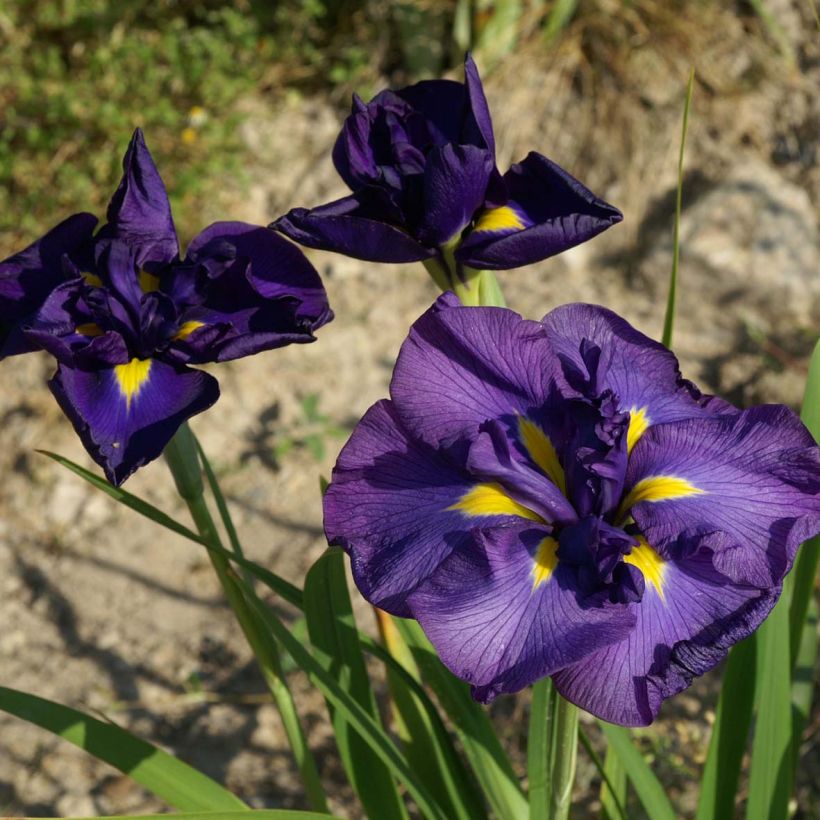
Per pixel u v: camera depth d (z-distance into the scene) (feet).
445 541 1.72
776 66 4.55
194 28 4.93
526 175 2.03
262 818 1.90
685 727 2.94
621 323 1.90
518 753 3.00
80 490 3.70
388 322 4.17
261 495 3.69
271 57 4.81
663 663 1.66
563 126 4.54
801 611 2.25
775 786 2.17
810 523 1.71
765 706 2.15
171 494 3.72
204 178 4.29
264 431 3.86
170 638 3.33
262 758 3.09
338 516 1.77
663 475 1.78
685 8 4.67
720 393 3.93
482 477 1.72
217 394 1.90
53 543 3.59
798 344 3.98
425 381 1.77
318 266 4.36
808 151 4.39
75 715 2.05
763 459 1.75
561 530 1.75
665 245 4.22
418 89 2.09
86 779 3.03
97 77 4.49
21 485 3.70
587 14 4.66
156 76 4.45
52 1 4.76
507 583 1.69
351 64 4.73
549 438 1.79
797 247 4.09
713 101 4.47
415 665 2.41
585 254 4.36
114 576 3.50
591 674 1.65
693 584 1.70
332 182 4.47
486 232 2.00
